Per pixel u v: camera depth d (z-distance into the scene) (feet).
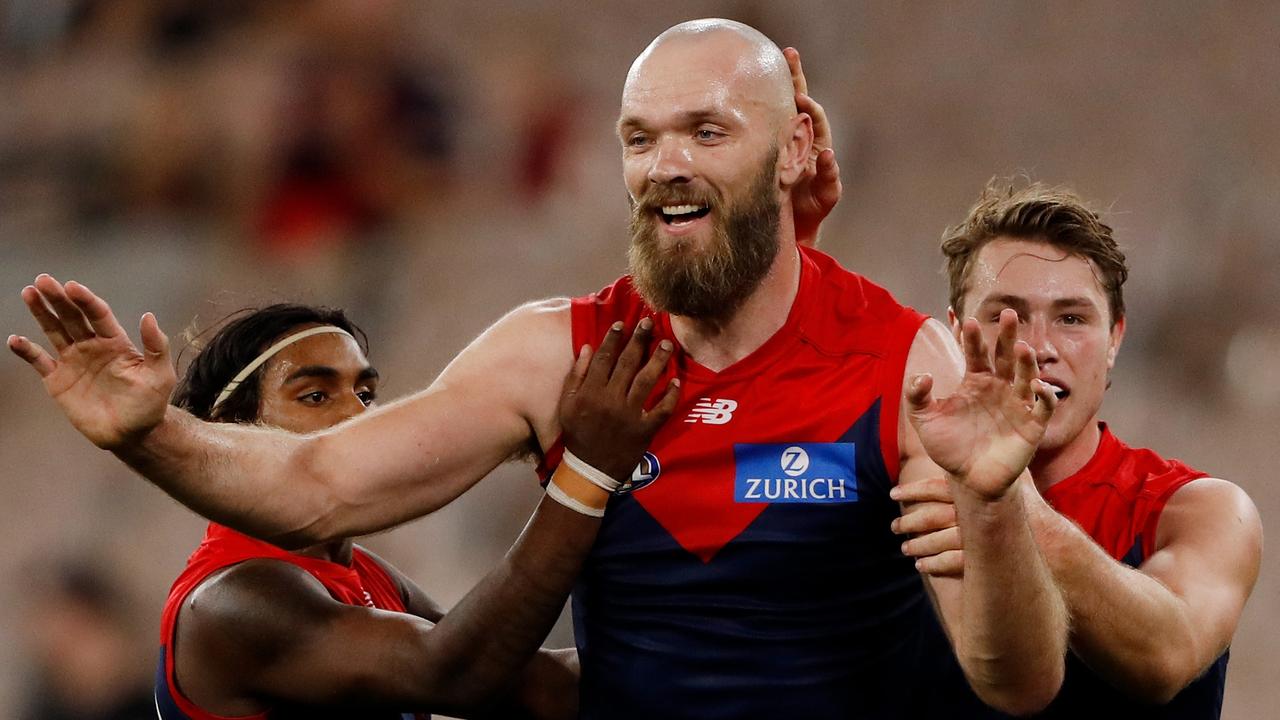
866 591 33.45
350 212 136.36
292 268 133.59
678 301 32.55
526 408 34.17
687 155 32.04
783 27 180.65
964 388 28.53
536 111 160.04
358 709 35.81
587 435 33.17
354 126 137.18
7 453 122.52
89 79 147.13
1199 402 129.39
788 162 33.50
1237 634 99.96
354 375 38.83
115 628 88.89
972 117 172.35
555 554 33.37
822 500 32.65
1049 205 38.19
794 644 33.01
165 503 116.88
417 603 42.14
